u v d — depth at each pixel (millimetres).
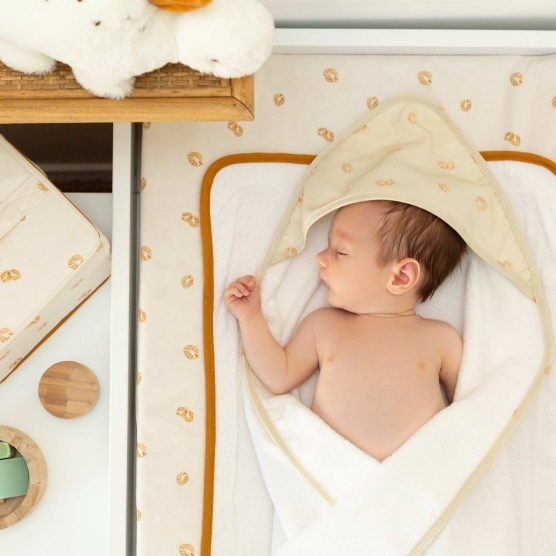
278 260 1078
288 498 990
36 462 1019
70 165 1490
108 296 1083
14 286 961
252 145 1089
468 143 1070
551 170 1078
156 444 1014
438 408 1006
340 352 1027
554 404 1045
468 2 1004
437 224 1021
